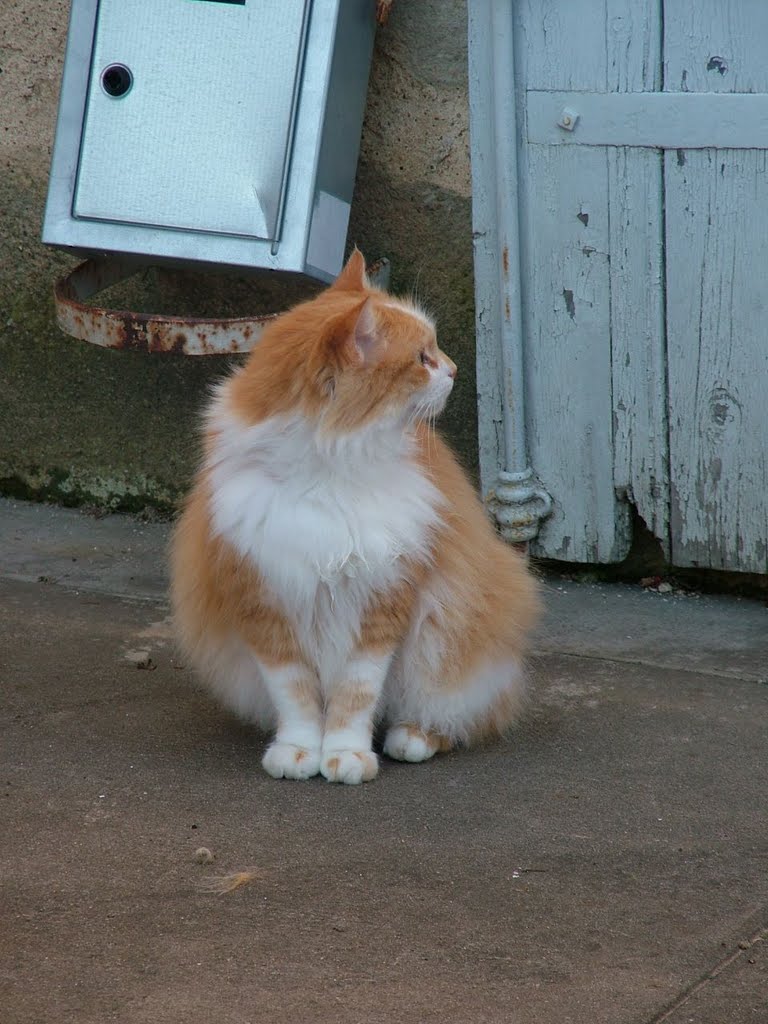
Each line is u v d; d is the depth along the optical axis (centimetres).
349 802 479
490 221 658
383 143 689
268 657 498
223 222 607
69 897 412
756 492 652
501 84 629
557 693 583
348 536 468
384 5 638
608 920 405
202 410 758
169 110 608
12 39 730
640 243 636
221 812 469
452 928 399
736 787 495
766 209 612
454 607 502
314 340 452
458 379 715
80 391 780
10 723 538
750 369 636
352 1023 354
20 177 752
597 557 694
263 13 598
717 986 374
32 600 674
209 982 371
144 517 789
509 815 471
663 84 613
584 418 672
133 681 586
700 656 624
